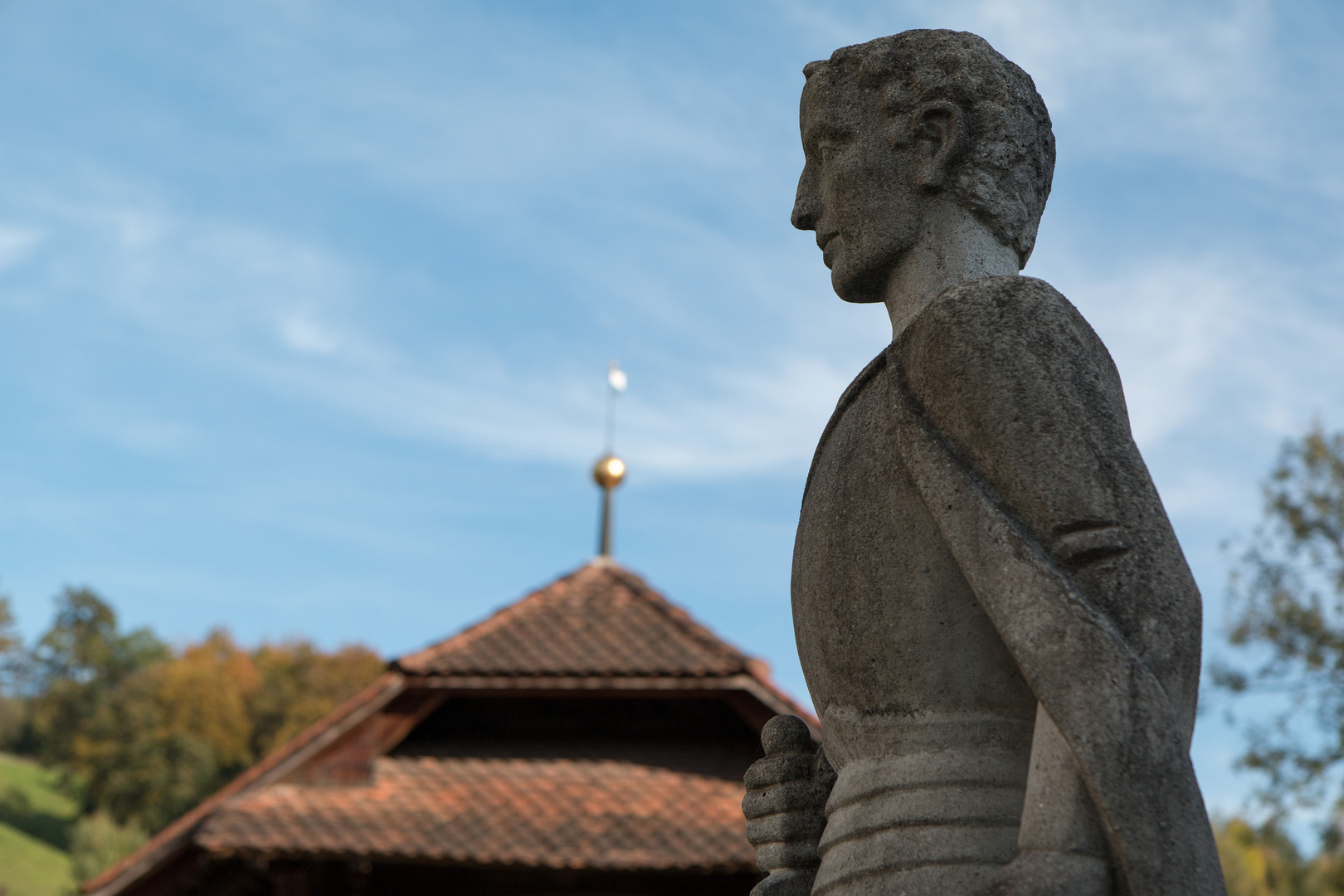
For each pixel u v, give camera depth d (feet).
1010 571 6.31
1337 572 61.98
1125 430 6.59
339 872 37.86
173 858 38.22
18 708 218.18
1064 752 6.05
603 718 42.06
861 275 7.88
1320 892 67.10
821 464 7.60
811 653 7.32
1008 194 7.74
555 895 37.06
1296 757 60.34
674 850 36.24
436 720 42.50
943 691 6.74
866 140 7.91
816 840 7.70
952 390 6.78
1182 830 5.79
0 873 150.92
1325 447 63.26
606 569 47.29
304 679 203.92
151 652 229.04
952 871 6.30
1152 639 6.14
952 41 7.89
